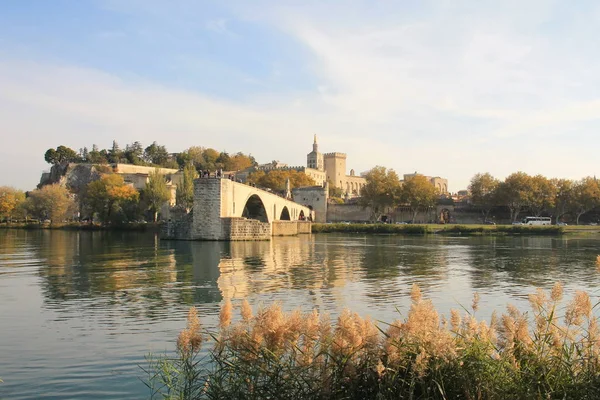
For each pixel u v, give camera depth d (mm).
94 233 103000
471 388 7941
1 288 28016
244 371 8453
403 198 144875
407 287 29375
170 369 11422
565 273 37406
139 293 26484
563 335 9578
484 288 29609
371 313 21781
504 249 63406
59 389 12414
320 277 33594
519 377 8289
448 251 59469
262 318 8789
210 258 46719
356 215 167250
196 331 9367
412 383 7758
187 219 74500
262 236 77312
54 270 36656
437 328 8742
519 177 137750
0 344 16484
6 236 89688
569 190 140375
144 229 114250
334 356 8523
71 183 182250
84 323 19547
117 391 12180
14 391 12336
